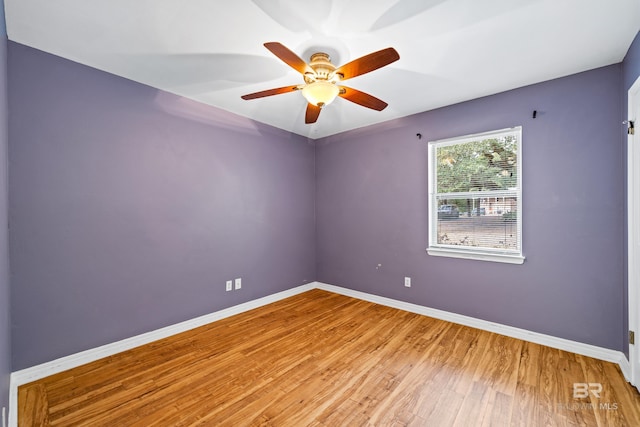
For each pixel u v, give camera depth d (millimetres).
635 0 1530
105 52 2068
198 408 1732
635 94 1935
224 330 2861
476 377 2027
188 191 2900
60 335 2143
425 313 3227
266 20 1708
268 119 3516
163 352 2414
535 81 2480
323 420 1633
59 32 1835
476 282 2863
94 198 2305
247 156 3447
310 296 3984
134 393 1873
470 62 2182
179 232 2832
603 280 2238
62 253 2152
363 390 1896
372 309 3441
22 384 1964
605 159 2225
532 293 2547
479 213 2877
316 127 3820
